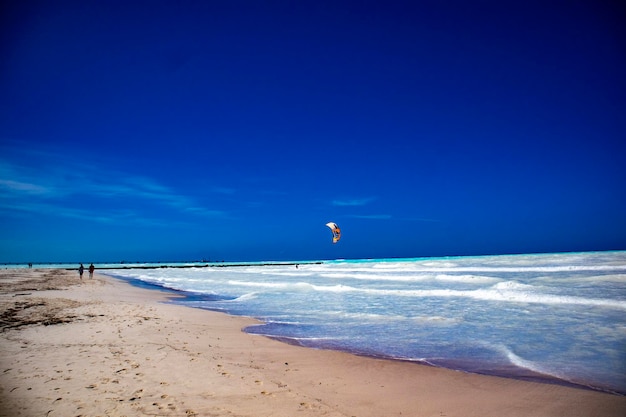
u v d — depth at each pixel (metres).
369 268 58.75
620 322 12.17
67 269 77.38
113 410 5.37
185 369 7.48
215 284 36.41
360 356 9.23
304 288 28.59
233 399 5.95
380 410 5.81
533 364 8.36
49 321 12.75
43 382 6.55
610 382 7.13
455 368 8.21
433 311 15.79
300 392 6.47
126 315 14.40
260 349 9.84
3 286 28.64
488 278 29.00
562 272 31.98
